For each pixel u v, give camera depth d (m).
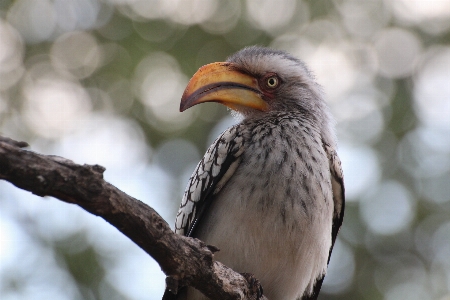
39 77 15.63
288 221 7.78
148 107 15.02
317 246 8.07
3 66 15.62
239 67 9.05
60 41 15.97
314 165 7.99
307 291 8.82
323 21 15.89
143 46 15.46
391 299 13.12
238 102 8.91
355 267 13.41
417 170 14.17
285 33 15.68
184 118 14.94
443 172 14.09
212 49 15.51
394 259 13.43
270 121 8.47
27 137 15.02
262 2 15.92
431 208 13.78
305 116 8.78
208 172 8.30
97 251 12.87
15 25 16.03
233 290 6.96
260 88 9.01
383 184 14.02
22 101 15.39
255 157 7.96
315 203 7.89
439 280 13.30
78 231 13.16
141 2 15.99
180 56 15.33
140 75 15.21
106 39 15.78
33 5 16.17
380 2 16.19
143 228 5.78
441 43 15.84
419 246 13.52
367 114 14.95
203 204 8.30
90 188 5.35
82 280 12.58
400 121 14.78
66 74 15.66
